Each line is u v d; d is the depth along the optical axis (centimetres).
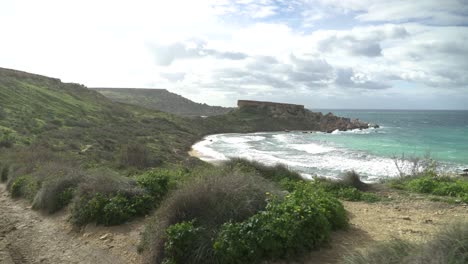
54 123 4156
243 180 611
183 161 2444
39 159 1631
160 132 5247
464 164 2438
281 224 479
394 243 389
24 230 754
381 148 3628
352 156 3011
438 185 1014
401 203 876
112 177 845
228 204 540
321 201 611
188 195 564
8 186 1281
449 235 348
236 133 7306
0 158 1850
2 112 3838
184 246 487
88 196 783
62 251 627
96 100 7069
